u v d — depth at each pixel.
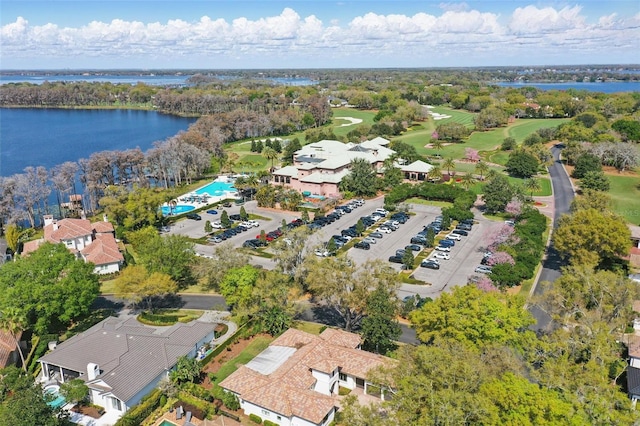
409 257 90.31
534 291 81.75
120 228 111.75
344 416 42.81
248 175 160.38
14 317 64.81
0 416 44.91
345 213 127.88
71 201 143.12
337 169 152.00
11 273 69.81
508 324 54.53
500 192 124.25
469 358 45.84
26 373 57.31
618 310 62.00
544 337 55.34
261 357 61.06
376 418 41.12
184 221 124.50
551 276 88.00
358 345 63.50
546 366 47.53
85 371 58.34
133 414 52.84
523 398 39.56
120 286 74.19
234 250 82.25
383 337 61.97
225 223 116.12
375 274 67.06
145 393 56.88
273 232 110.44
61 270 72.94
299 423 51.06
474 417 39.72
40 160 199.12
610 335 57.59
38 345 66.62
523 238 93.06
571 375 46.59
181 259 82.69
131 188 153.88
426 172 155.12
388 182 147.50
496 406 40.03
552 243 104.44
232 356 65.62
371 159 163.75
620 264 85.88
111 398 55.62
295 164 166.50
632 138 192.50
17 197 140.75
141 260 82.56
